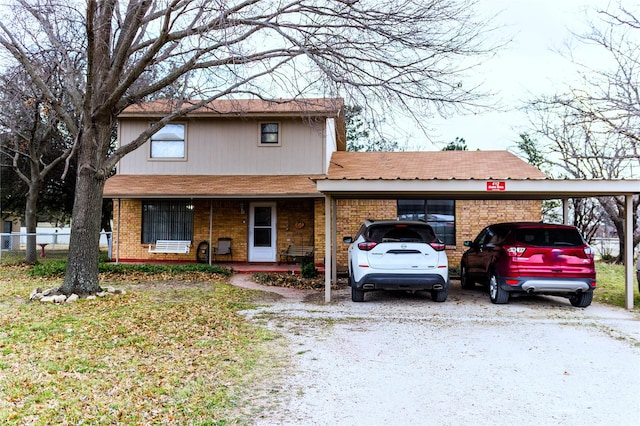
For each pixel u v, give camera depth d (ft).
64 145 73.36
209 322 26.04
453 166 54.29
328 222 34.06
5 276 44.65
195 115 53.21
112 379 16.44
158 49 30.78
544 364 19.11
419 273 31.01
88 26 29.32
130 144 34.76
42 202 84.58
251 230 56.49
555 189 31.27
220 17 26.84
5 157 73.00
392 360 19.57
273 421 13.37
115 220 57.16
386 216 54.08
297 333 24.17
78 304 29.73
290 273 49.29
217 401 14.76
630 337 23.61
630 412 14.17
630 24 38.52
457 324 26.48
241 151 54.75
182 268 47.21
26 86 41.29
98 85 33.68
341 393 15.70
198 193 48.73
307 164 53.88
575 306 32.12
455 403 14.89
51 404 14.01
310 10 30.40
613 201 69.21
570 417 13.82
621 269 56.65
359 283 31.45
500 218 53.31
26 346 19.97
